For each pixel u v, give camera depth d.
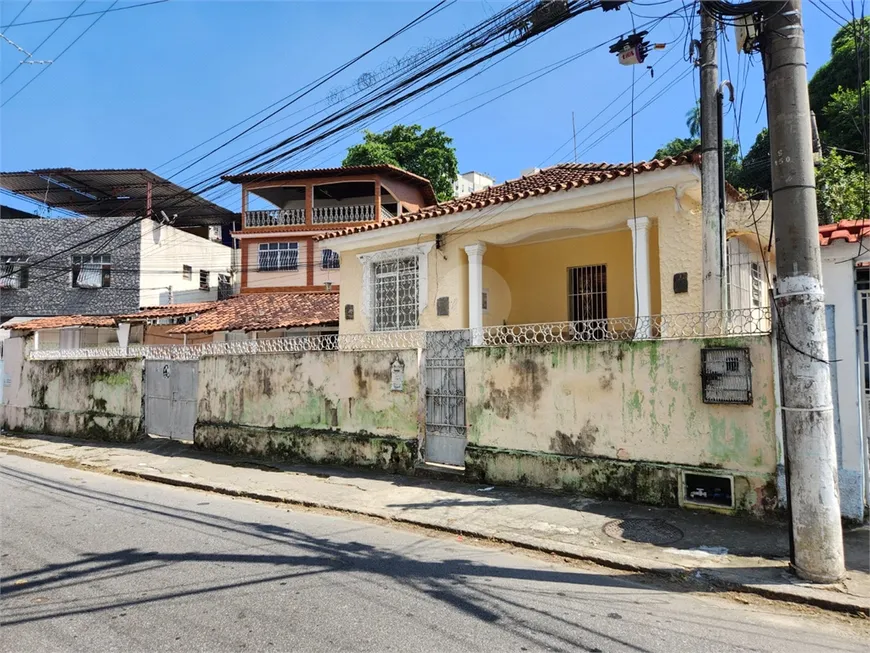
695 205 8.99
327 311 16.78
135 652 3.46
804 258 4.57
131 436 12.65
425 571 4.91
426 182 25.59
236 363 11.09
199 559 5.22
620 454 6.76
